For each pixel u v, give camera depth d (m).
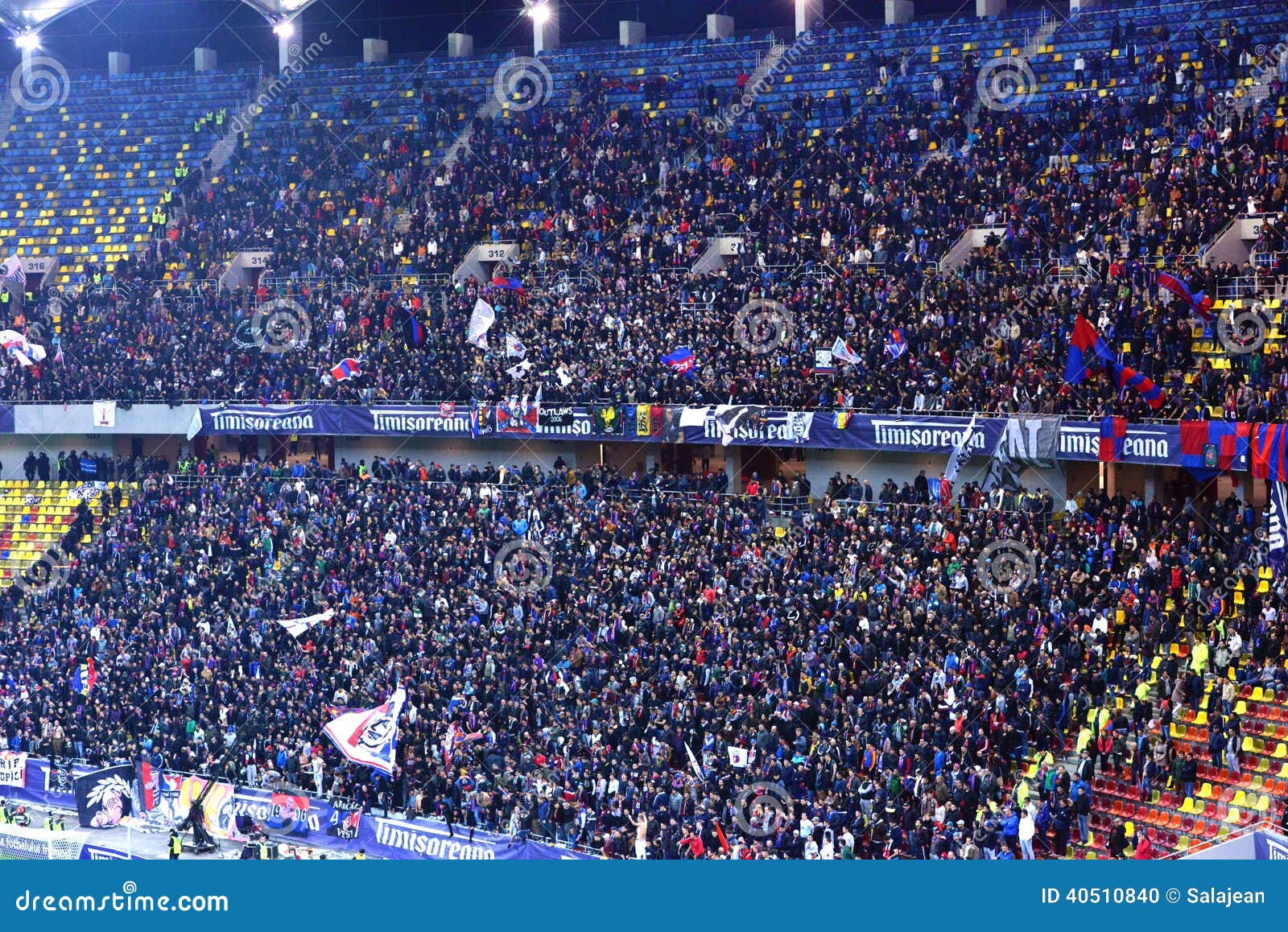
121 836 52.12
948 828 42.69
